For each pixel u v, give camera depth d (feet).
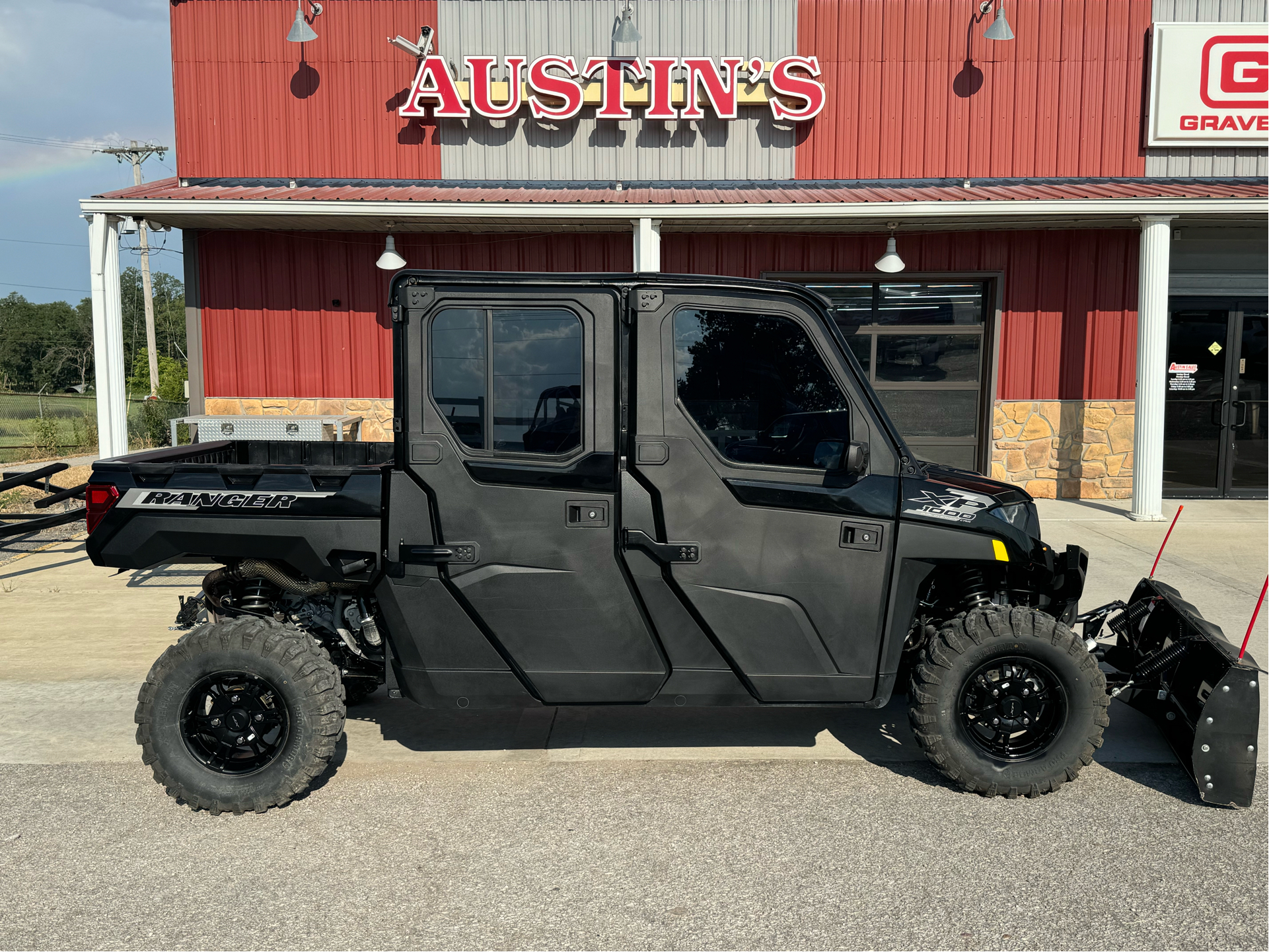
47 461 63.36
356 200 34.40
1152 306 35.12
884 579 13.07
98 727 16.08
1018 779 13.20
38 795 13.51
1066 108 40.16
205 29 40.16
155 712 12.75
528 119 40.75
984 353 41.57
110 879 11.18
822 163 40.86
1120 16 39.75
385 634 13.70
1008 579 14.70
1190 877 11.15
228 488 13.28
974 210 34.35
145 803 13.26
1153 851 11.77
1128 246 40.37
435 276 12.54
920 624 14.92
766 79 39.99
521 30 40.55
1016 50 40.06
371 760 14.84
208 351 41.14
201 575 27.89
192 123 40.57
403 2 40.29
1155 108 39.52
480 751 15.23
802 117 39.75
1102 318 40.78
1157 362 35.27
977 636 13.01
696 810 13.00
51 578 27.35
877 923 10.19
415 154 40.81
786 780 14.01
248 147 40.70
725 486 12.80
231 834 12.32
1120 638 16.22
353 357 41.34
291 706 12.79
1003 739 13.52
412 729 16.21
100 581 26.99
